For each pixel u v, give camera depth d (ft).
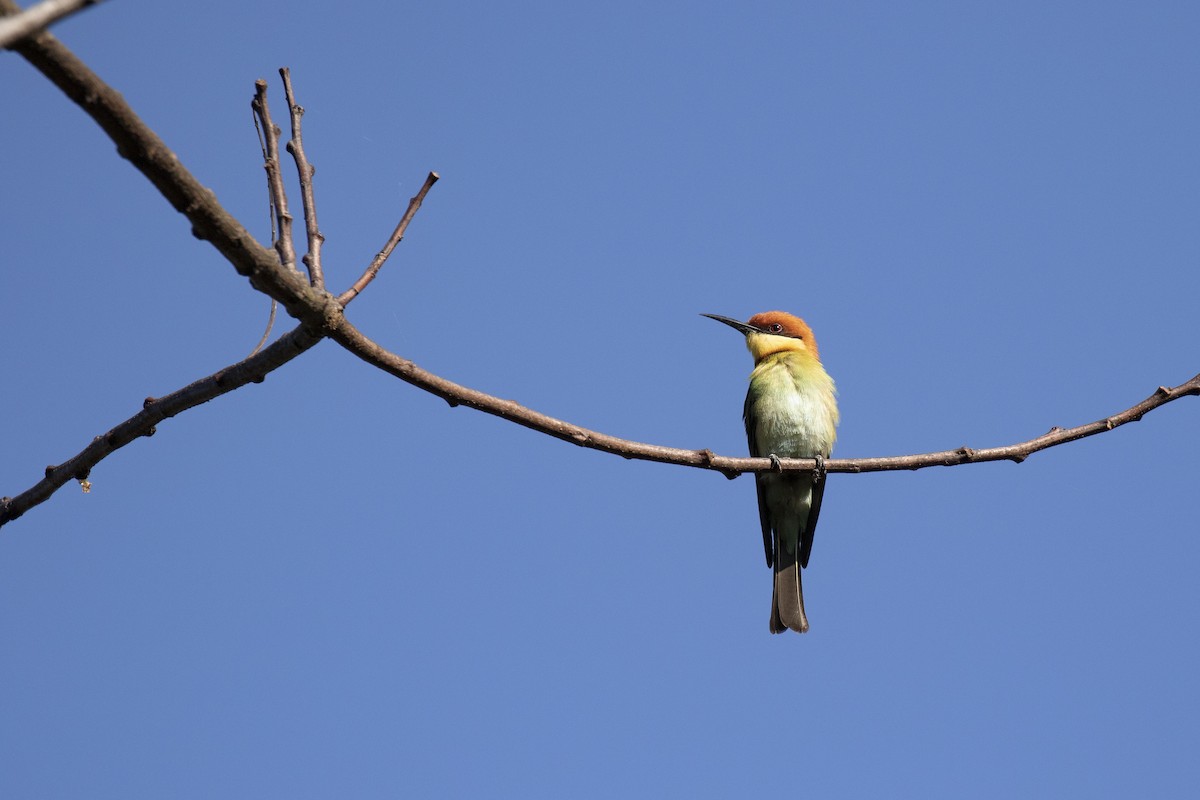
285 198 29.73
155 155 22.81
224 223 24.85
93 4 15.53
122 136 22.26
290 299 27.25
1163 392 36.45
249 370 29.40
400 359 29.53
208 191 24.27
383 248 30.14
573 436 32.17
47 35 20.10
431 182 31.40
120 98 21.71
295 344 28.73
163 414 30.53
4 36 14.79
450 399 30.35
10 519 32.27
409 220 30.86
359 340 28.76
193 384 30.12
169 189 23.66
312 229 29.94
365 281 29.40
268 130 30.30
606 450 32.71
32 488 31.99
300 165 30.94
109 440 31.09
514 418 31.09
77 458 31.37
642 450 33.30
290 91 31.83
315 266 29.30
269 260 26.18
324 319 27.91
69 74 20.88
